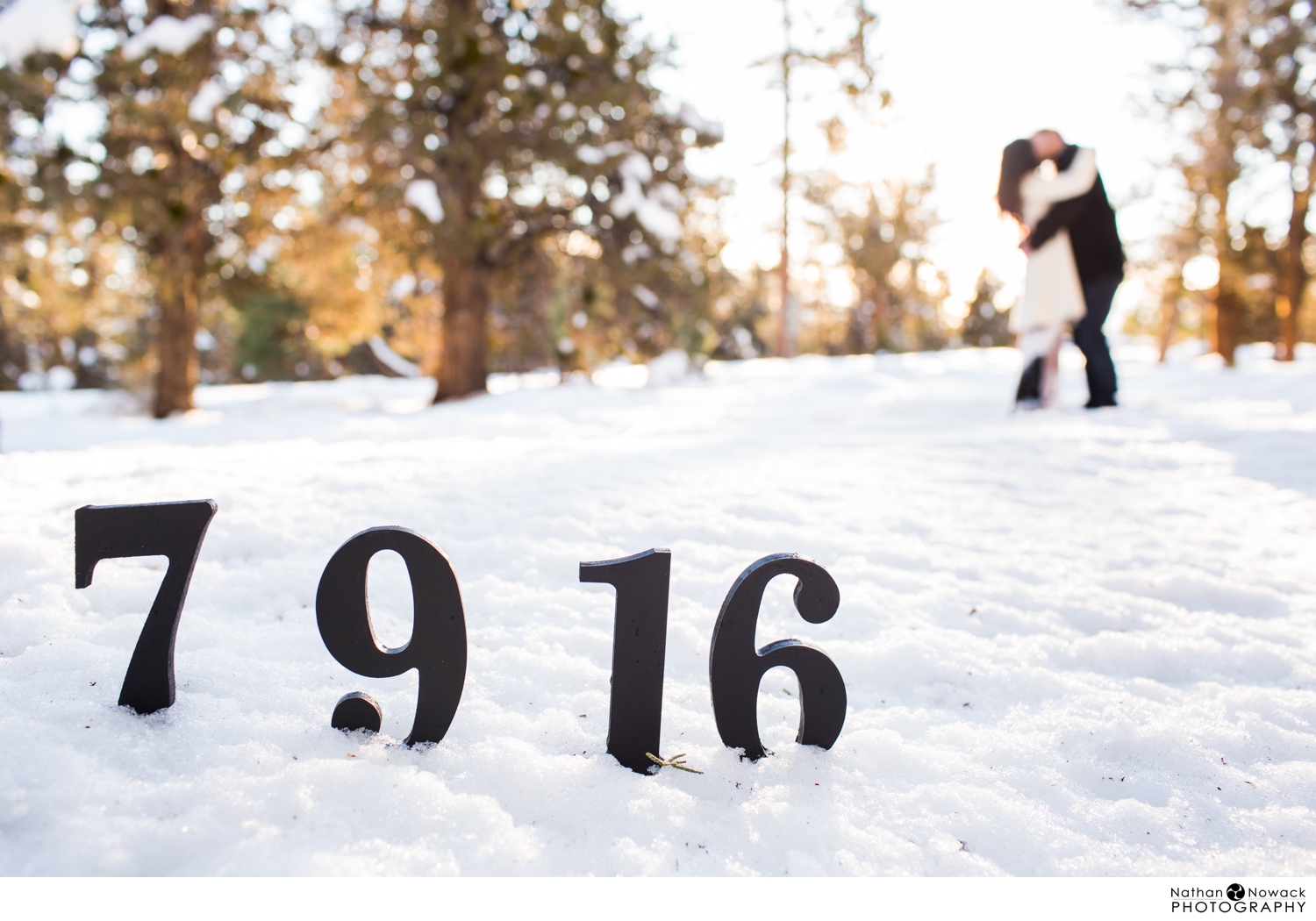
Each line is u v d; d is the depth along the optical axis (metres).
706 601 2.03
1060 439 4.42
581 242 12.41
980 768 1.34
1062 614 2.05
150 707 1.32
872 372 12.42
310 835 1.04
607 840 1.09
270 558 2.20
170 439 6.28
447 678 1.28
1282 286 16.20
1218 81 14.48
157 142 10.59
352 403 12.58
